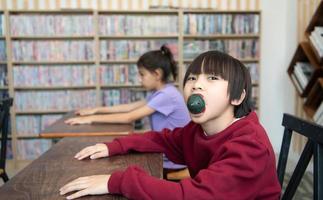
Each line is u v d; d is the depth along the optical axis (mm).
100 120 1860
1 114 2012
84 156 1082
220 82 810
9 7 3680
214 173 703
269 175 771
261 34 3756
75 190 778
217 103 809
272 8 3910
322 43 2689
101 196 755
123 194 743
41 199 750
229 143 757
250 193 718
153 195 697
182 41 3604
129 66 3652
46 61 3541
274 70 3971
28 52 3527
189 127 1060
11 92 3523
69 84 3613
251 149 723
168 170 1801
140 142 1138
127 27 3588
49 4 3730
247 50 3713
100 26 3574
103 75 3635
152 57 1920
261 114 4008
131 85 3660
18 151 3627
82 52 3572
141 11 3570
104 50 3605
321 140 846
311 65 3105
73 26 3527
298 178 956
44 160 1064
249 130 796
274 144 4004
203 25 3635
